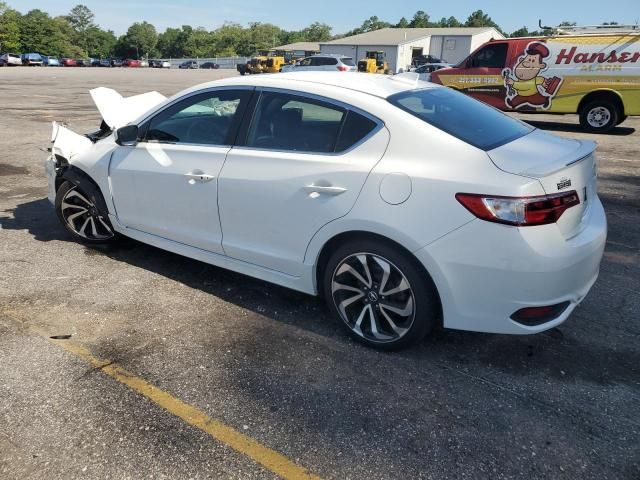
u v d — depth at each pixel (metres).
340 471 2.27
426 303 2.86
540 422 2.57
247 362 3.03
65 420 2.54
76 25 129.88
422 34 57.53
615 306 3.71
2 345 3.15
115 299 3.76
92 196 4.40
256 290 3.92
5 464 2.27
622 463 2.32
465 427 2.53
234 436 2.46
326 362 3.04
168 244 4.02
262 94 3.41
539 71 12.41
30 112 14.78
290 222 3.19
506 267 2.57
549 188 2.56
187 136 3.75
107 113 4.77
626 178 7.56
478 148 2.74
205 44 129.00
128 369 2.94
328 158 3.03
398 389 2.80
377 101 3.01
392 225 2.77
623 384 2.86
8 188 6.71
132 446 2.38
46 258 4.47
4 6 95.00
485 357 3.10
